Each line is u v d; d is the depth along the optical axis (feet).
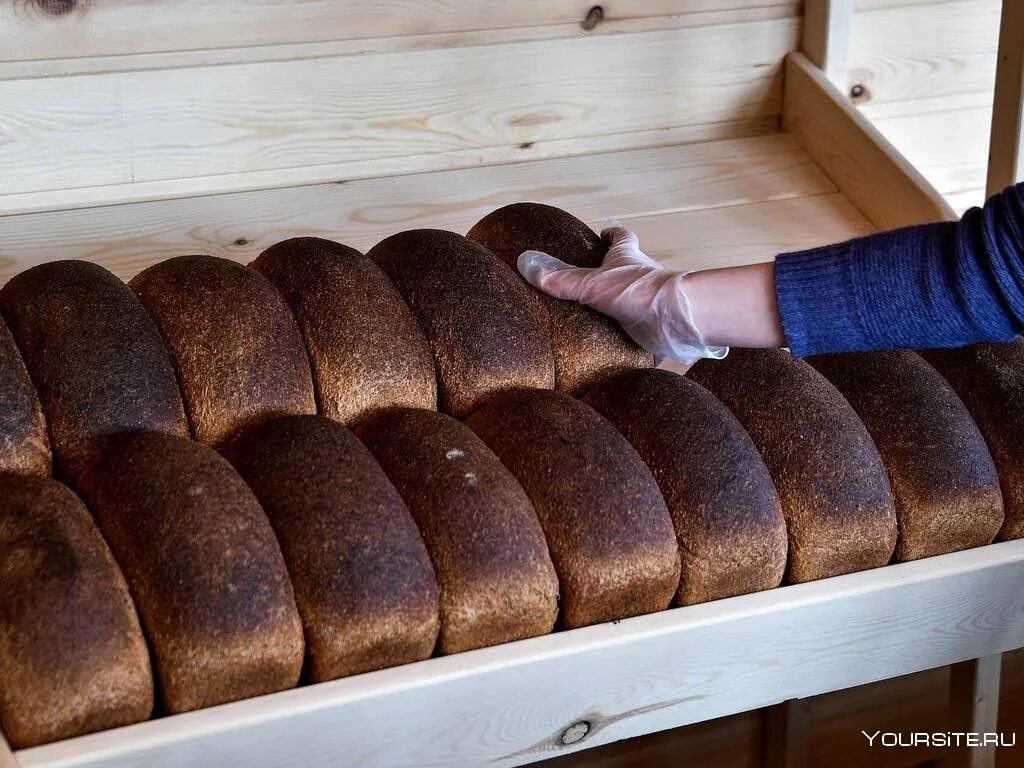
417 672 4.01
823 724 6.72
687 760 6.49
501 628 4.19
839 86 8.30
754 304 4.69
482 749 4.18
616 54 7.91
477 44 7.59
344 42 7.34
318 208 7.30
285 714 3.84
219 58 7.14
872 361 4.99
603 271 4.96
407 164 7.66
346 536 4.03
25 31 6.76
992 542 4.95
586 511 4.28
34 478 4.09
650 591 4.33
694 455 4.47
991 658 5.40
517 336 4.83
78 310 4.47
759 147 8.28
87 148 7.04
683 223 7.55
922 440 4.75
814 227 7.68
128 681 3.76
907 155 8.87
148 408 4.36
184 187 7.27
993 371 5.02
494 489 4.24
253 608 3.87
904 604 4.63
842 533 4.55
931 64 8.64
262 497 4.17
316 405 4.66
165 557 3.88
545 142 7.93
